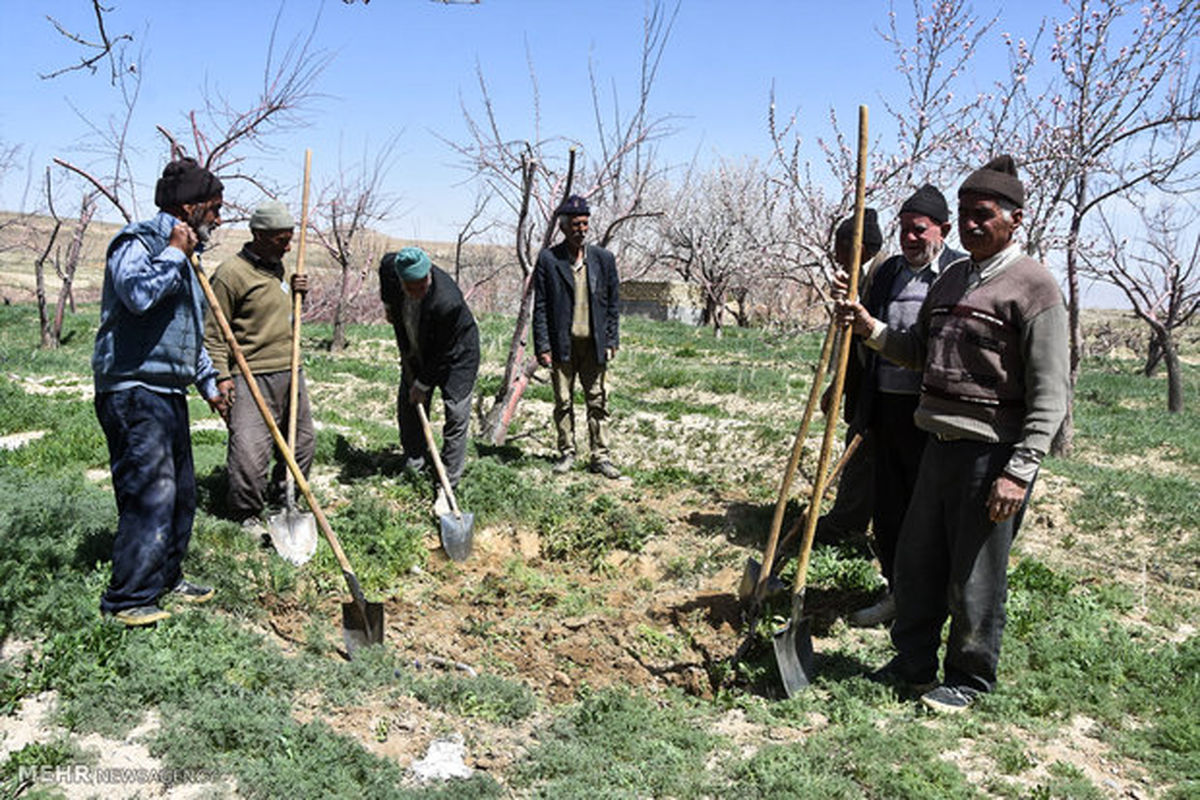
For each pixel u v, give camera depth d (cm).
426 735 382
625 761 372
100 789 328
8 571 465
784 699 426
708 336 2575
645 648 487
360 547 577
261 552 556
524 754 371
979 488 394
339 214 1883
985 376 389
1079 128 970
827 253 1239
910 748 376
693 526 666
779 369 1716
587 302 765
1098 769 377
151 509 430
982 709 413
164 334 428
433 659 457
